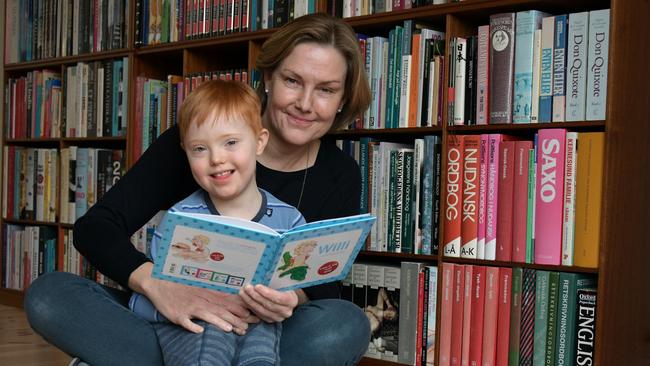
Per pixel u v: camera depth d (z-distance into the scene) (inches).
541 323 88.1
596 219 84.4
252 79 115.6
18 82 156.7
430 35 99.8
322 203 73.3
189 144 61.2
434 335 97.6
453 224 95.6
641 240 91.1
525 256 89.7
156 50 130.4
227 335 56.2
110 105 138.1
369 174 104.2
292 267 55.9
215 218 53.3
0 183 158.9
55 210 147.5
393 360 101.3
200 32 124.0
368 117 104.7
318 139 75.4
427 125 99.1
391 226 102.0
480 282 92.9
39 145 158.7
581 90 86.4
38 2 153.3
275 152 72.6
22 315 144.1
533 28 90.3
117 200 65.1
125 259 61.1
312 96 67.9
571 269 86.3
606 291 84.5
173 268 53.9
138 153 133.2
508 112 92.0
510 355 90.6
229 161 60.2
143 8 133.3
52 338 60.5
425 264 100.3
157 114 130.6
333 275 59.9
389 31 107.4
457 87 96.2
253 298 55.4
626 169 87.7
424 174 99.0
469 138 94.5
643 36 90.3
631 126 88.2
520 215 90.0
